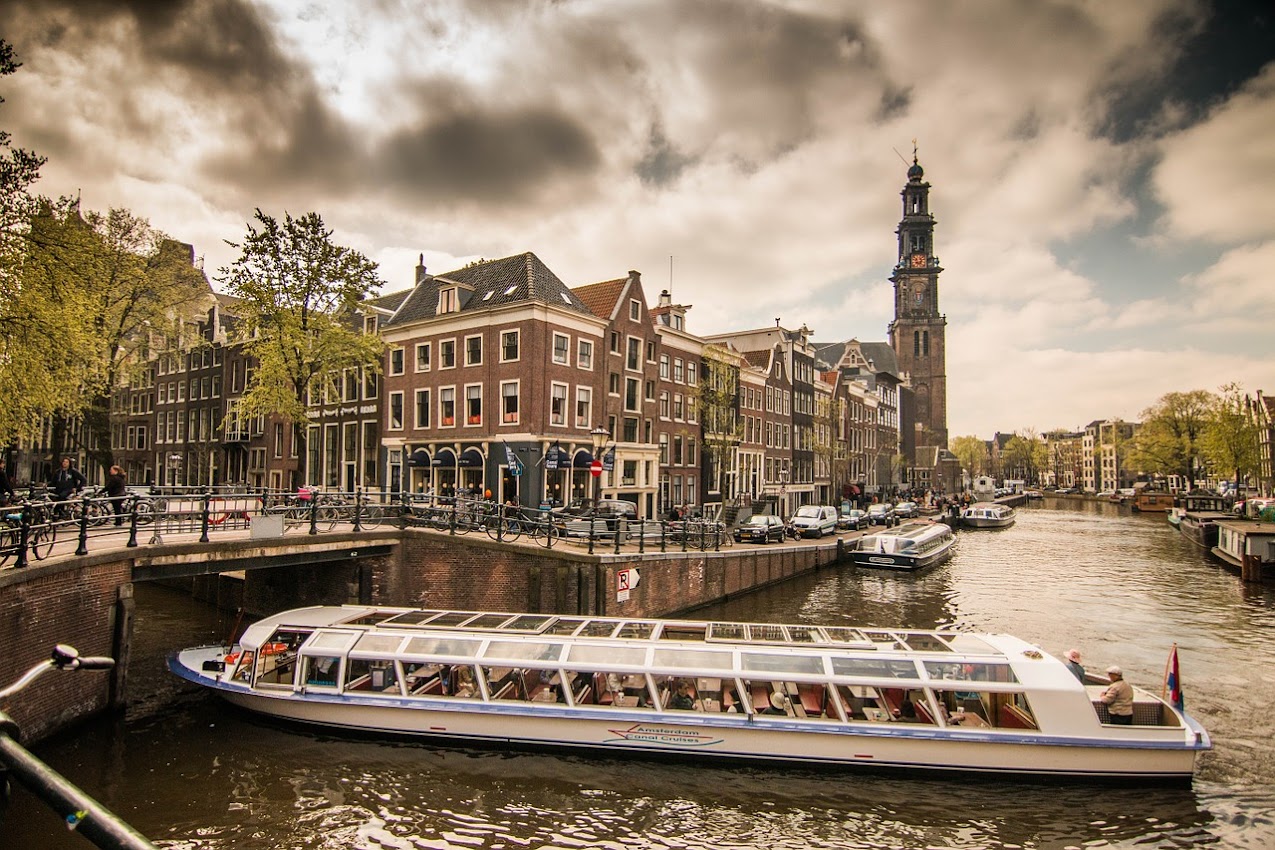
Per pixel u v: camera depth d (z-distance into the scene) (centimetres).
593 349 3400
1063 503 11575
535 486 3042
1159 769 1262
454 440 3312
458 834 1096
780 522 3659
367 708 1409
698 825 1141
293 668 1546
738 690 1343
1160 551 4491
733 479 4578
